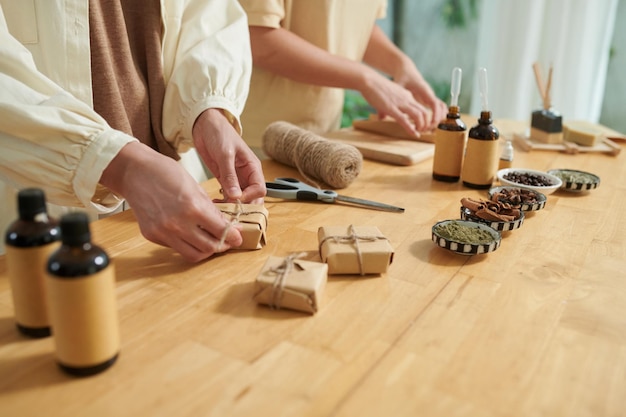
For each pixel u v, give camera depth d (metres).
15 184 0.86
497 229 1.00
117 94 1.11
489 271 0.87
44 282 0.64
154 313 0.72
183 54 1.21
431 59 3.11
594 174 1.39
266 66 1.63
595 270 0.89
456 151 1.28
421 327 0.71
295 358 0.64
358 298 0.77
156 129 1.21
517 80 2.63
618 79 2.47
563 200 1.22
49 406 0.55
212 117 1.10
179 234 0.81
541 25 2.56
